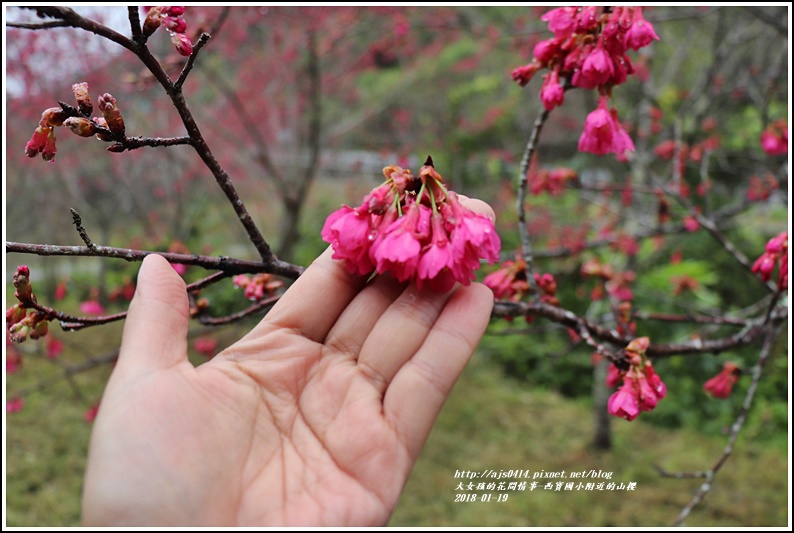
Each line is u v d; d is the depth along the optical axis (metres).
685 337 0.74
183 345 0.19
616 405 0.22
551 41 0.24
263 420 0.20
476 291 0.20
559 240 0.77
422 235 0.17
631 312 0.32
